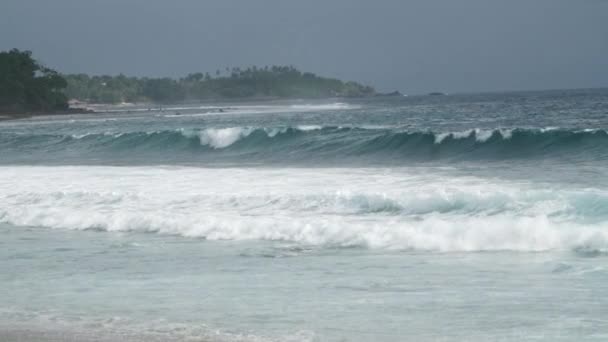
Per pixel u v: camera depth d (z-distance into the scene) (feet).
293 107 637.71
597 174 88.63
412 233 60.64
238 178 95.35
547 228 57.41
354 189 81.71
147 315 42.83
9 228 73.77
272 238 64.39
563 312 41.11
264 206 74.90
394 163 117.91
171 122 331.98
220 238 65.41
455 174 94.22
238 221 67.51
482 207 67.00
